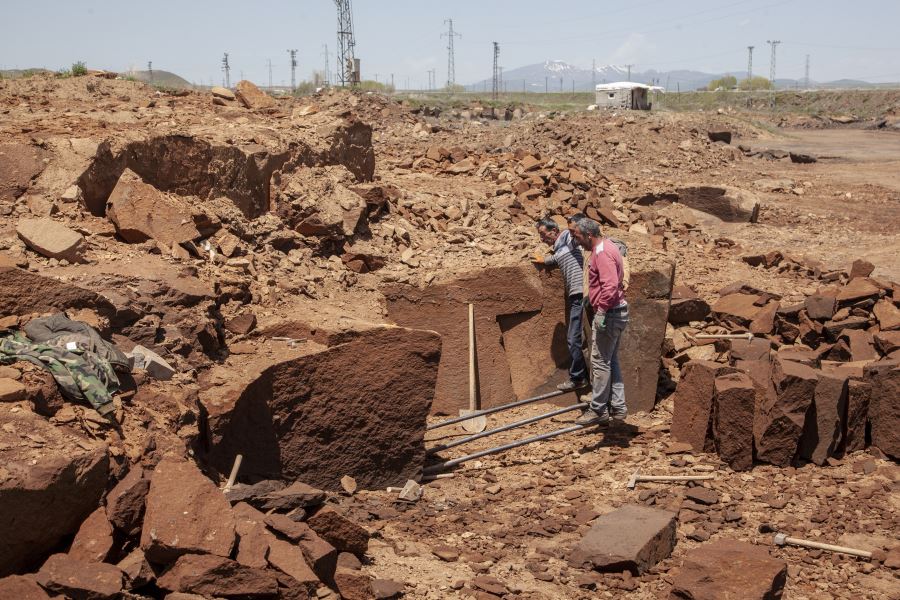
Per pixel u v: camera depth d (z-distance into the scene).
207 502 4.10
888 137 45.50
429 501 6.48
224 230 7.98
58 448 4.04
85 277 5.96
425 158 15.91
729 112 52.50
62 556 3.77
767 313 10.02
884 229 18.05
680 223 15.86
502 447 7.34
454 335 8.80
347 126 12.12
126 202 7.18
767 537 5.76
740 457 6.93
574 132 31.05
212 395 5.59
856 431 7.21
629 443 7.78
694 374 7.39
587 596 4.92
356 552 5.09
